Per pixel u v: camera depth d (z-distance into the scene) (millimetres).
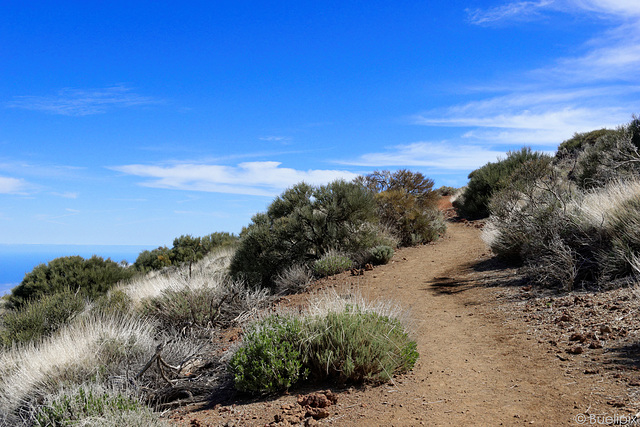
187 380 5340
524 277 8344
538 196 10742
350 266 12305
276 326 5230
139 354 6176
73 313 9078
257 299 9758
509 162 21578
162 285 10531
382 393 4129
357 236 13805
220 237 28000
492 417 3363
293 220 13570
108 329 6648
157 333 7789
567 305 6211
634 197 7812
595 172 13555
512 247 9703
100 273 17219
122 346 6191
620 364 4004
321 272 11930
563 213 8438
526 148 22219
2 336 7957
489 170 21562
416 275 10547
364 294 8914
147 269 23984
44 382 5312
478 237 15922
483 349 5223
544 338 5215
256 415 3979
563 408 3350
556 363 4375
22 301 15125
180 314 8547
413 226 16469
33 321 8398
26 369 5719
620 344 4496
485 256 11641
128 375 5363
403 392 4102
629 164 12031
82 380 5336
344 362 4496
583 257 7375
